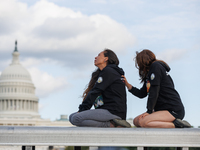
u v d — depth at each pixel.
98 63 9.37
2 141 7.53
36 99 177.12
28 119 155.12
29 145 7.55
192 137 7.67
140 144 7.61
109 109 8.67
